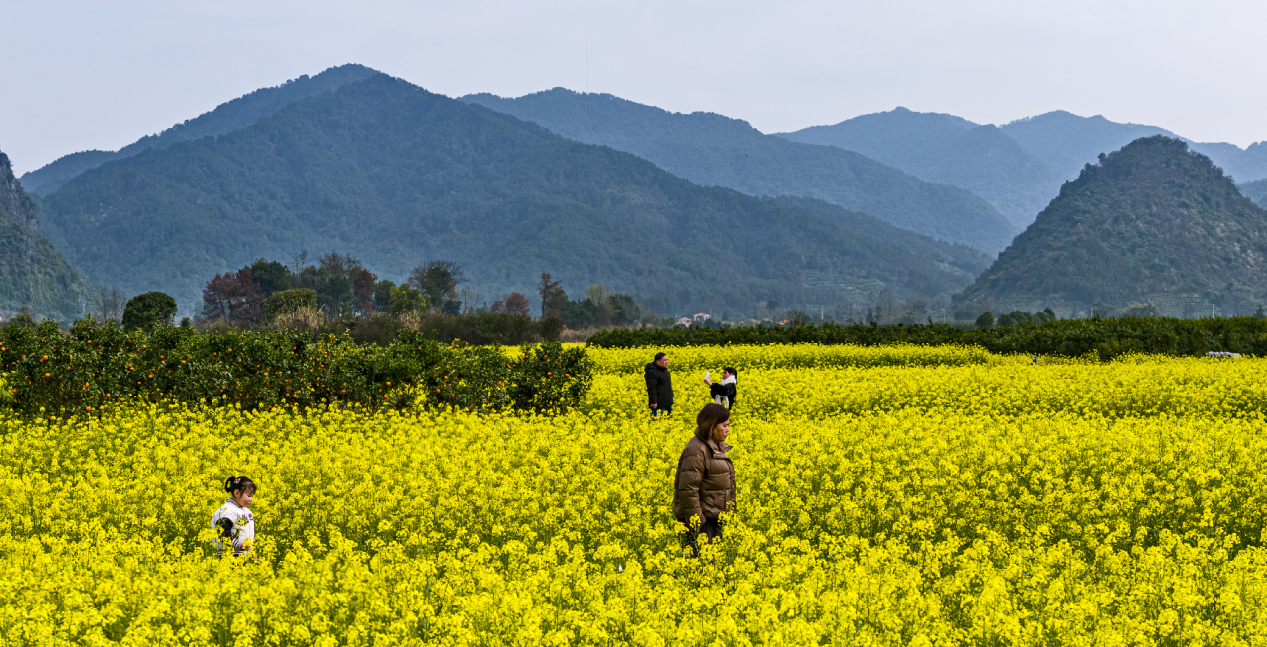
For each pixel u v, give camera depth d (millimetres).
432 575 7984
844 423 16375
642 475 11984
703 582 7906
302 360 19422
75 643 6582
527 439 14508
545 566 8047
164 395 19500
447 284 191375
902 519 9812
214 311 189500
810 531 9711
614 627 6816
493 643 6531
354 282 192125
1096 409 19234
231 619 7004
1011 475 11625
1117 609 7203
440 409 19094
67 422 17969
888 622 6746
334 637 6578
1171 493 10539
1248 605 7039
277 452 13648
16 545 8523
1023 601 7508
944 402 20047
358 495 10516
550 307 192250
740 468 11984
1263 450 13266
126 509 10367
